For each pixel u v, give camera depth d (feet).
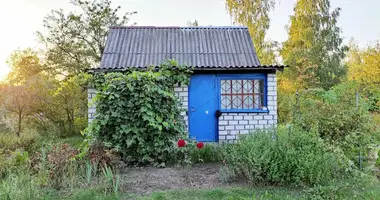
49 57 54.19
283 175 14.70
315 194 13.12
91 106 22.95
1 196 12.66
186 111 24.38
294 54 62.95
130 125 20.12
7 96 38.37
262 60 66.85
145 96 20.08
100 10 56.44
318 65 62.18
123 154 20.02
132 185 15.42
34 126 41.19
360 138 18.24
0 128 35.65
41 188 14.73
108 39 32.53
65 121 44.16
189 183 15.84
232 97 26.61
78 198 13.47
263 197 13.29
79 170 16.57
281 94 43.45
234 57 30.40
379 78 51.37
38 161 17.12
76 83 25.67
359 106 20.65
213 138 26.37
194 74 26.35
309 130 18.67
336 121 18.67
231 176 15.99
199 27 35.96
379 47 58.03
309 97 31.76
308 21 69.36
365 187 14.70
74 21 55.06
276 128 18.56
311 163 14.56
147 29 35.06
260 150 15.24
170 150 20.12
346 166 16.39
